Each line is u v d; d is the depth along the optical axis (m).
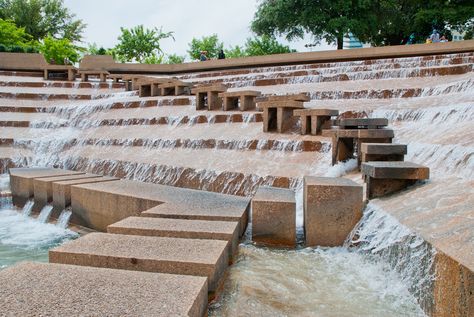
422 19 27.00
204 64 23.72
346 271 4.79
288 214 5.73
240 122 11.16
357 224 5.57
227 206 6.41
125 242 4.40
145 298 2.92
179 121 12.31
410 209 4.80
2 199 9.70
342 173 7.53
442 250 3.32
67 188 8.39
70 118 14.96
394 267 4.38
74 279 3.26
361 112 9.72
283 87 15.01
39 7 47.00
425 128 8.32
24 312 2.64
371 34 29.88
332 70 16.42
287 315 3.71
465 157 5.77
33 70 23.48
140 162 10.33
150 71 25.27
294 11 27.77
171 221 5.44
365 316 3.69
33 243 7.24
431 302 3.46
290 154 8.78
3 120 14.04
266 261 5.12
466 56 14.28
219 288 4.09
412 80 13.28
